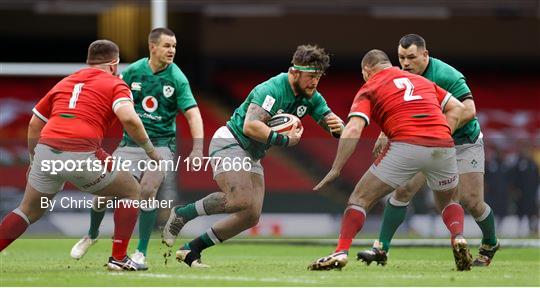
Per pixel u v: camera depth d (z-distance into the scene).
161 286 24.12
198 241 30.64
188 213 30.84
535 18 85.88
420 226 47.56
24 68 62.59
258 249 46.34
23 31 83.62
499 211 50.38
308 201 46.38
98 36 83.69
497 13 79.88
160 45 32.22
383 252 31.20
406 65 32.16
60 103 27.69
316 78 29.64
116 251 28.64
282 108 30.02
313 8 77.12
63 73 62.91
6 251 42.19
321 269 28.83
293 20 86.44
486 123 87.19
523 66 89.06
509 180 50.62
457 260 29.11
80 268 30.25
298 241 50.47
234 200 30.20
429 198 47.50
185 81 32.66
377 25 86.75
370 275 27.41
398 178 28.41
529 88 89.19
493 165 50.94
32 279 25.92
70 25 83.75
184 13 84.88
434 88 29.50
